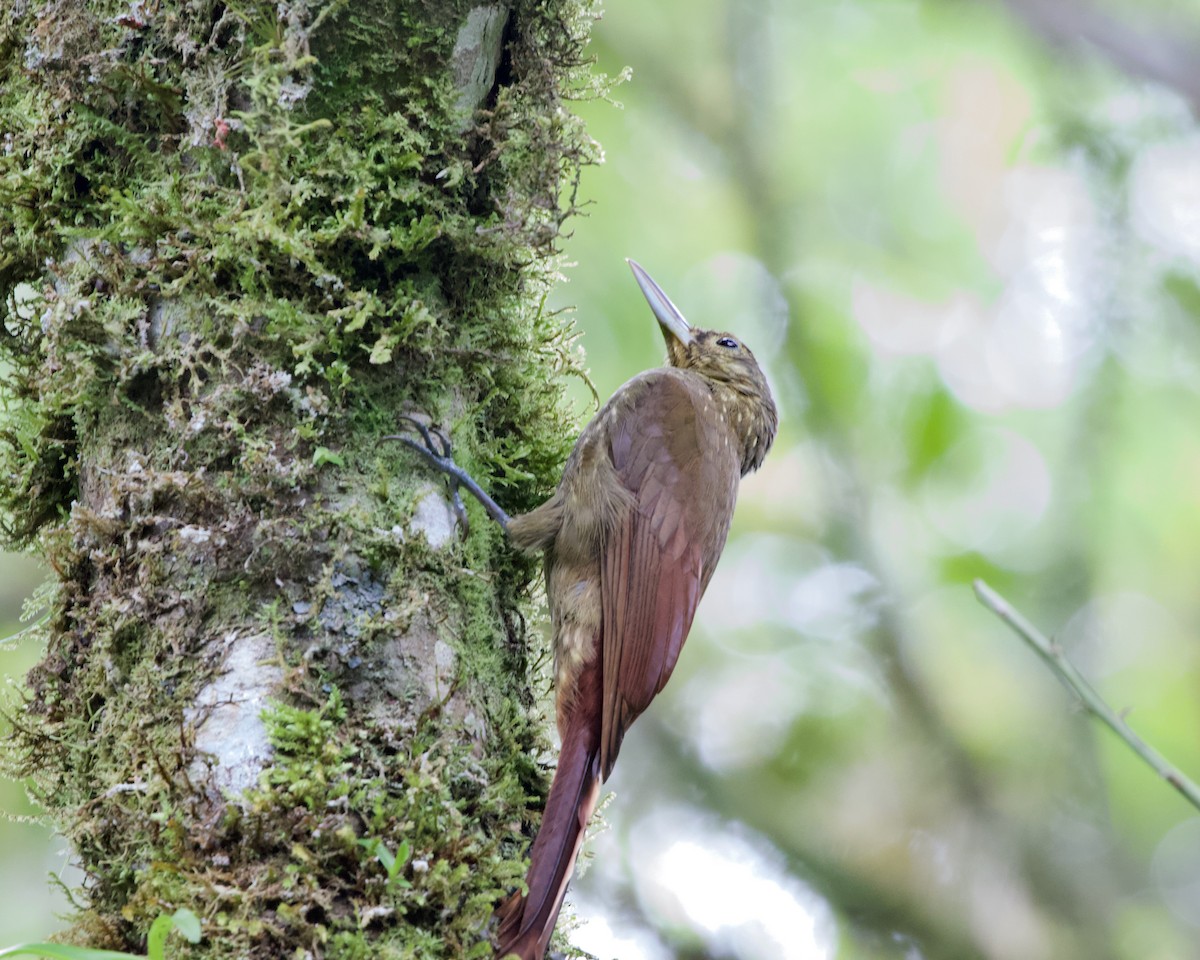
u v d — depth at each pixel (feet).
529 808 21.18
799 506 50.55
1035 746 49.34
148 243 20.44
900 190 50.31
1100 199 48.42
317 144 20.67
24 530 22.29
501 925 18.71
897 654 49.08
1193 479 49.65
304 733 18.10
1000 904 47.16
